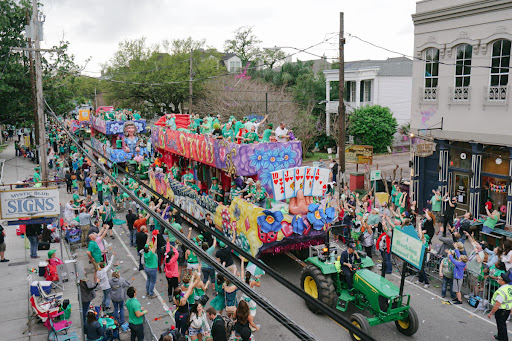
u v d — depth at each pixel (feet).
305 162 111.24
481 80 58.90
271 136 46.65
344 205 53.31
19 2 116.88
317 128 126.31
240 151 43.62
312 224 41.47
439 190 60.29
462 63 61.72
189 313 31.86
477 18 58.44
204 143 52.95
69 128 146.61
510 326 34.71
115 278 34.35
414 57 64.44
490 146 57.41
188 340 30.19
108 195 67.56
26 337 33.37
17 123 128.06
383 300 32.14
